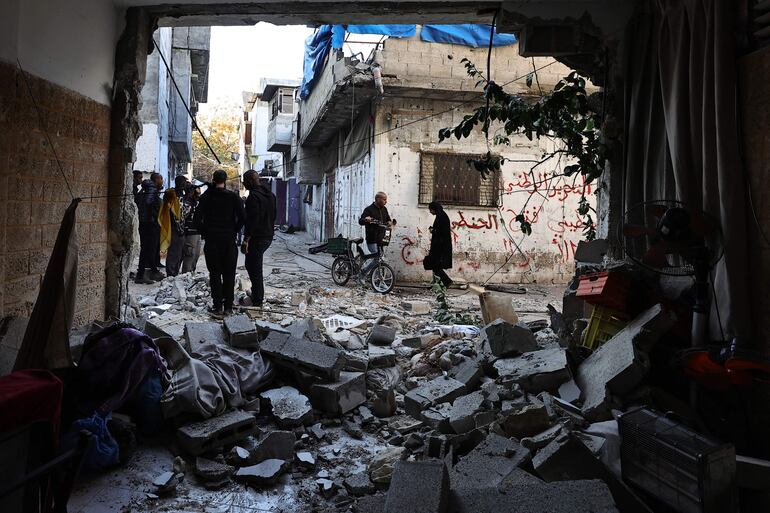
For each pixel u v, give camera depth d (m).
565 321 6.37
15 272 4.37
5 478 2.04
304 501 3.60
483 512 2.72
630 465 3.18
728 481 2.88
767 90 4.05
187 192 11.45
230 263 8.10
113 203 6.30
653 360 4.53
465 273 13.47
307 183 24.20
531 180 13.62
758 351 4.09
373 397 5.13
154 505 3.46
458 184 13.38
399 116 13.13
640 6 5.77
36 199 4.68
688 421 3.96
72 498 3.43
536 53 6.25
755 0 4.21
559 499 2.70
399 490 2.72
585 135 6.45
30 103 4.53
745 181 4.24
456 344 6.22
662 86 5.12
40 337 3.29
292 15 6.64
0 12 4.02
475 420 4.12
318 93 17.00
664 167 5.23
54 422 2.28
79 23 5.42
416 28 12.39
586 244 6.41
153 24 6.58
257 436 4.29
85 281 5.79
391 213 13.17
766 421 3.99
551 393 4.50
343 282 12.01
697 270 4.29
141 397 4.15
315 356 4.95
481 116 6.40
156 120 16.17
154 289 10.30
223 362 4.84
